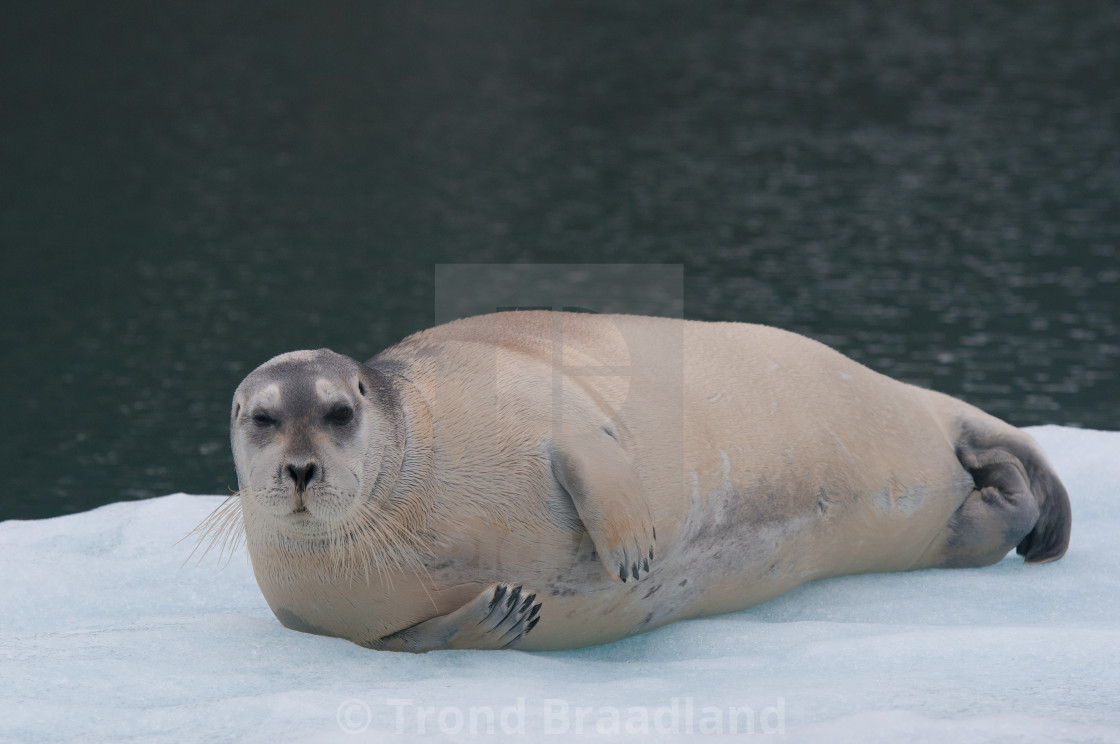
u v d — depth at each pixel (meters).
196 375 33.78
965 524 18.06
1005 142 75.38
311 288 44.00
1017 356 34.38
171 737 11.02
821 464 16.66
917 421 18.22
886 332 37.09
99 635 14.00
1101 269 45.59
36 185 63.44
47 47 110.44
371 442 13.54
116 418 30.38
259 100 91.44
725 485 15.74
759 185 65.69
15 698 11.84
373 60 113.56
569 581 14.57
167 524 20.44
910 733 10.42
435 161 72.62
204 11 138.12
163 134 78.12
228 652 13.55
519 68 111.44
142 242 52.00
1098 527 19.66
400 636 14.35
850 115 87.88
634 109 92.06
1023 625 14.92
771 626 15.16
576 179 68.31
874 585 17.23
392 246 51.41
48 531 20.23
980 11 146.75
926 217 56.38
